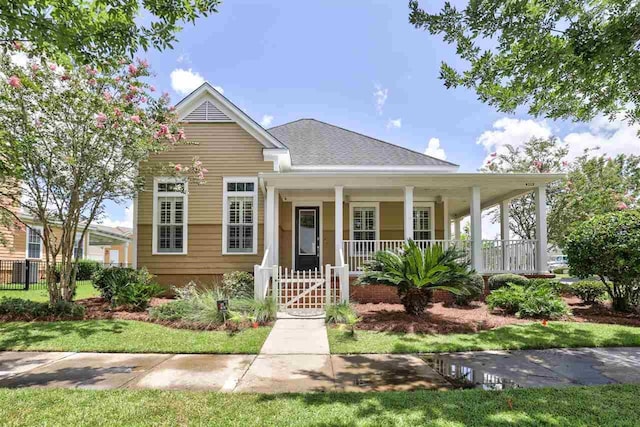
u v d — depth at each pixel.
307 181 11.12
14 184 8.56
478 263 11.13
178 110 12.38
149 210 12.12
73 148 8.65
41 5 3.69
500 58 5.08
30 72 8.01
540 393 3.99
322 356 5.61
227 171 12.32
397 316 8.06
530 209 20.06
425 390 4.16
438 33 5.11
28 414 3.46
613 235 8.39
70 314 8.23
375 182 11.18
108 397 3.90
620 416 3.39
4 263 16.42
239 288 10.41
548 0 4.36
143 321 7.92
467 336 6.64
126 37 4.15
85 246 22.84
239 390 4.18
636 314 8.56
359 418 3.35
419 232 14.63
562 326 7.28
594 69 4.42
